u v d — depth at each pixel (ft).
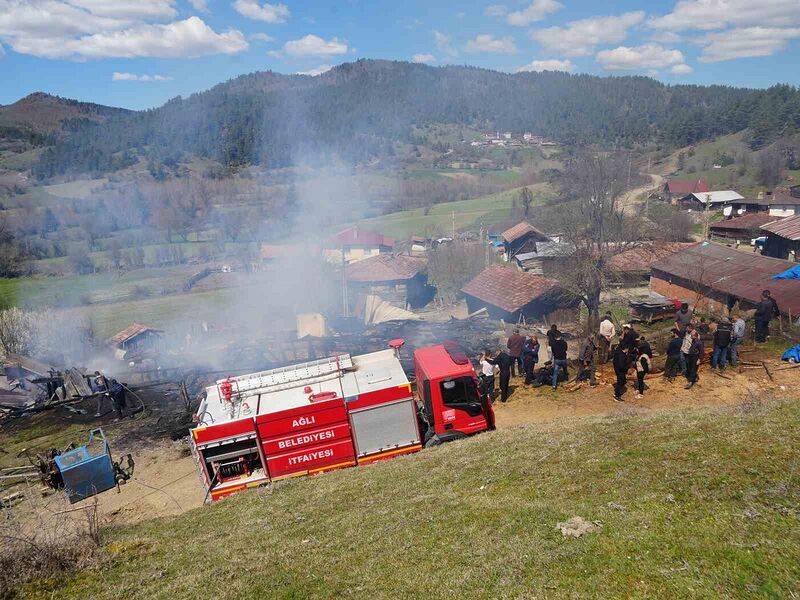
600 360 66.95
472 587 21.08
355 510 32.37
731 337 57.47
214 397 46.68
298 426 42.93
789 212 275.18
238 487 43.06
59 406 76.43
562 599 19.08
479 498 30.07
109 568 28.89
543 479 30.96
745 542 20.44
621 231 112.57
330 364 47.03
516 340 63.87
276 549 28.30
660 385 56.03
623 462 30.63
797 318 77.77
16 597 26.23
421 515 29.17
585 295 109.19
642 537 22.08
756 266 108.78
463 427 45.06
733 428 32.35
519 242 203.10
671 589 18.57
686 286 117.29
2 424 73.51
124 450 60.23
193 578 25.84
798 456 26.45
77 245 272.92
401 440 44.24
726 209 289.33
